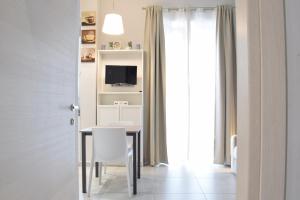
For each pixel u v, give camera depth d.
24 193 1.01
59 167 1.38
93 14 4.73
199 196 3.03
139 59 4.96
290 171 0.66
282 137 0.67
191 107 4.85
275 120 0.67
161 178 3.78
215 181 3.64
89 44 4.71
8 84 0.90
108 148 3.06
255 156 0.70
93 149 3.09
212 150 4.80
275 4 0.67
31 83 1.06
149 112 4.71
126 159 3.08
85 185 3.17
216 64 4.70
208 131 4.82
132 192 3.15
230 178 3.79
